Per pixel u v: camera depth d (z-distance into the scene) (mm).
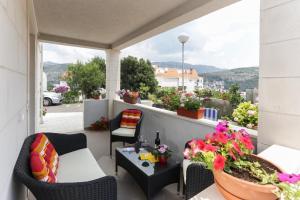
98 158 3260
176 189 2312
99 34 4402
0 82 889
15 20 1294
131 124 3771
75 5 2887
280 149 1456
